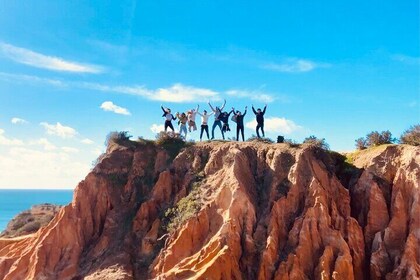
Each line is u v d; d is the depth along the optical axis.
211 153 43.09
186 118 47.53
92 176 43.88
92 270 37.75
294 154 40.03
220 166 41.59
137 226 40.12
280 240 35.53
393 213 35.81
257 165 41.16
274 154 40.66
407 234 34.84
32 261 39.28
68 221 41.09
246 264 34.31
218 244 34.56
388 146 39.66
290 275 32.78
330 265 33.25
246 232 35.66
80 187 43.12
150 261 37.38
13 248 43.75
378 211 36.47
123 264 37.12
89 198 42.88
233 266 33.59
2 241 45.12
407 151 38.06
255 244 35.09
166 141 46.50
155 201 41.34
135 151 45.84
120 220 41.62
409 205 35.72
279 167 39.62
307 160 39.44
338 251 33.97
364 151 41.97
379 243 34.78
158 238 38.66
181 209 39.19
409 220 35.16
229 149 42.22
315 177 38.25
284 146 41.38
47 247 39.69
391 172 38.28
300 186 38.03
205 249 34.69
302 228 34.97
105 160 45.19
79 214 41.88
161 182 42.31
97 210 42.44
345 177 40.78
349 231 35.31
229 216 36.06
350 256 33.56
